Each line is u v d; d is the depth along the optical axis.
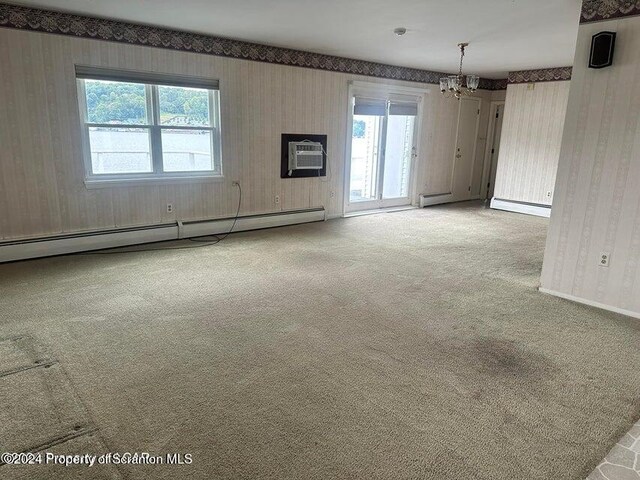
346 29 4.66
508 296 3.85
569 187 3.70
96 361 2.61
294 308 3.45
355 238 5.72
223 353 2.75
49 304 3.39
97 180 4.76
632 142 3.32
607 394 2.43
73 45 4.32
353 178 7.28
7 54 4.02
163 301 3.51
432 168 8.24
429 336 3.05
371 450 1.96
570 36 4.77
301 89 6.07
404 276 4.29
